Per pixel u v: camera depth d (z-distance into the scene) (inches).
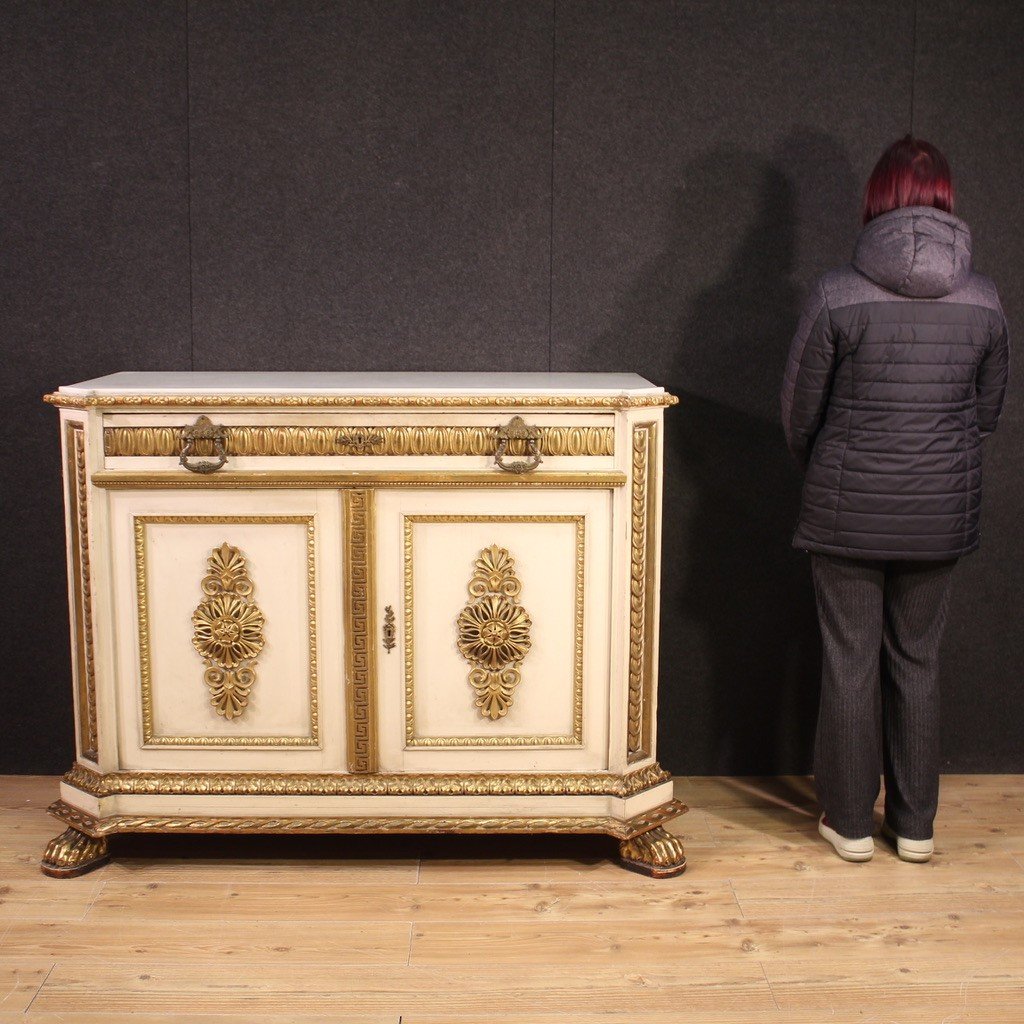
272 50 116.1
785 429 107.7
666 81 117.6
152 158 117.4
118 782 105.7
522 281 120.3
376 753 105.7
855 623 106.3
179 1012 85.9
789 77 118.0
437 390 101.0
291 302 120.0
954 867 108.0
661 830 108.0
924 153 101.4
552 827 105.2
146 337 120.4
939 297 99.7
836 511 103.0
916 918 99.0
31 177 117.4
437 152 118.0
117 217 118.3
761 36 117.3
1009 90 119.0
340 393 100.3
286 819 105.6
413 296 120.3
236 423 101.3
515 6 116.2
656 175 119.0
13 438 121.7
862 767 106.9
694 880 105.3
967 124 119.3
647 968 91.6
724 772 128.7
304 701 105.6
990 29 118.0
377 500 102.2
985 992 88.9
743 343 122.0
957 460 101.8
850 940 95.6
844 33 117.5
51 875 105.7
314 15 115.7
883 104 118.7
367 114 117.2
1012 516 125.0
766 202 119.8
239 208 118.4
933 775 107.7
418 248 119.5
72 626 106.1
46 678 125.6
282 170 117.9
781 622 126.3
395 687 105.0
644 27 116.8
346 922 98.2
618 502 102.0
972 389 103.3
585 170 118.7
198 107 116.7
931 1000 87.8
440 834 114.4
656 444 103.5
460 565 103.6
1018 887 104.3
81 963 91.9
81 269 119.0
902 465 100.9
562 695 105.7
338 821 105.5
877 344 99.7
